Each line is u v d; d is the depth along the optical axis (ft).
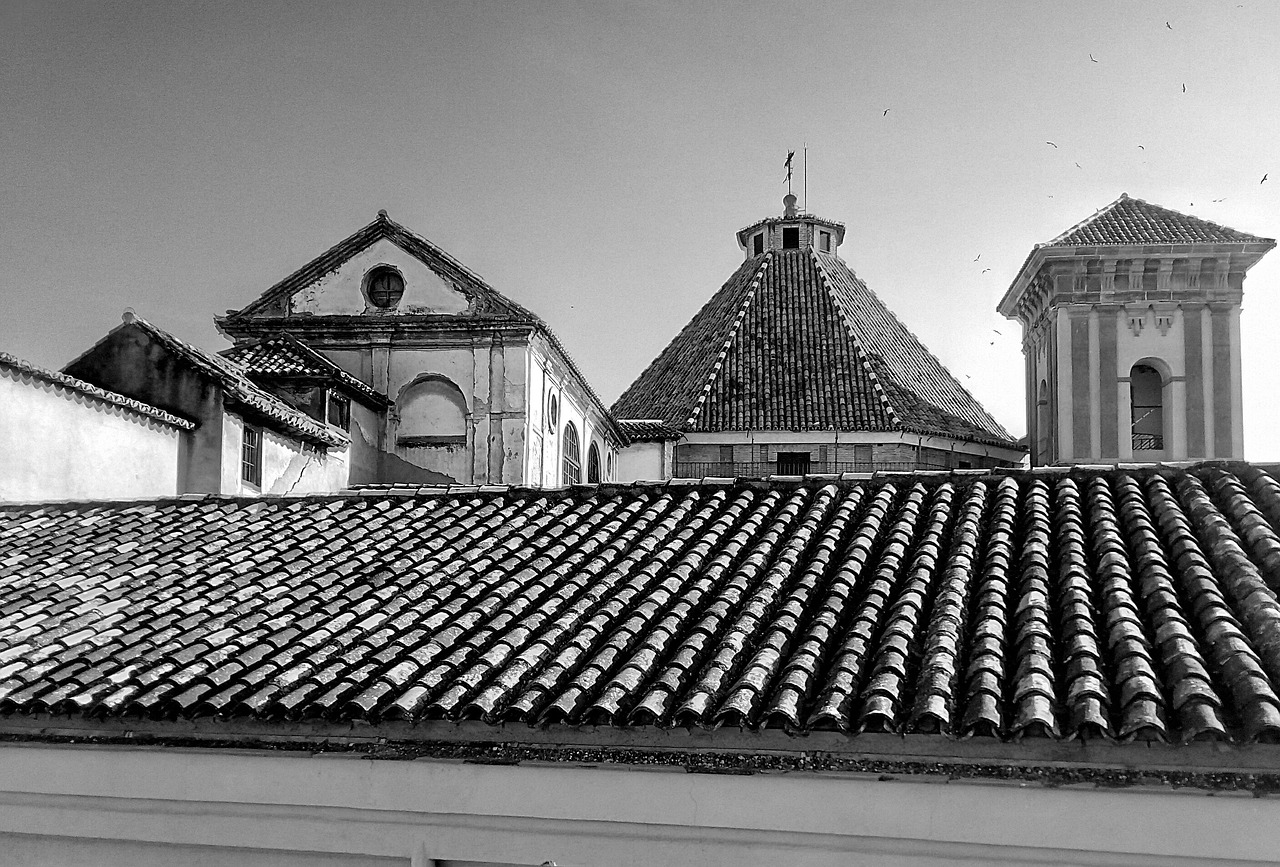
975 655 22.31
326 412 72.08
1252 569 24.04
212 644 26.76
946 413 113.29
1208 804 19.40
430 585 29.55
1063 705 20.51
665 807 21.74
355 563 31.45
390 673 24.35
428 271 82.07
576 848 22.35
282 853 24.12
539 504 35.27
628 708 22.21
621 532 32.17
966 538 27.99
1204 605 22.94
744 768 21.35
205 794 23.86
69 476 51.19
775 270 128.88
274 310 82.89
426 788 22.90
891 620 24.18
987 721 20.11
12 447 47.96
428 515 35.22
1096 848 19.79
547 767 22.34
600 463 108.47
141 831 24.39
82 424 51.98
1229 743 19.24
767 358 116.47
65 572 32.42
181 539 34.60
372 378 81.10
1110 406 90.17
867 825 20.79
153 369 59.82
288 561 32.12
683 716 21.44
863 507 31.76
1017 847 20.25
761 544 29.45
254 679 24.79
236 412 60.90
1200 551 25.52
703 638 24.48
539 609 27.25
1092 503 29.27
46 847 25.27
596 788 22.07
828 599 25.54
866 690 21.56
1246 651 20.89
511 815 22.47
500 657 24.88
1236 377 89.51
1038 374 98.73
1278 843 19.07
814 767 21.03
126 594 30.35
